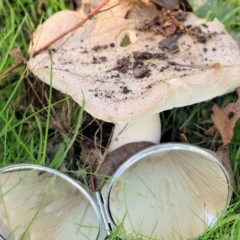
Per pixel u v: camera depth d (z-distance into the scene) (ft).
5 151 1.15
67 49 1.11
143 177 1.15
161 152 1.14
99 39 1.11
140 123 1.15
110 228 1.12
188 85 0.99
